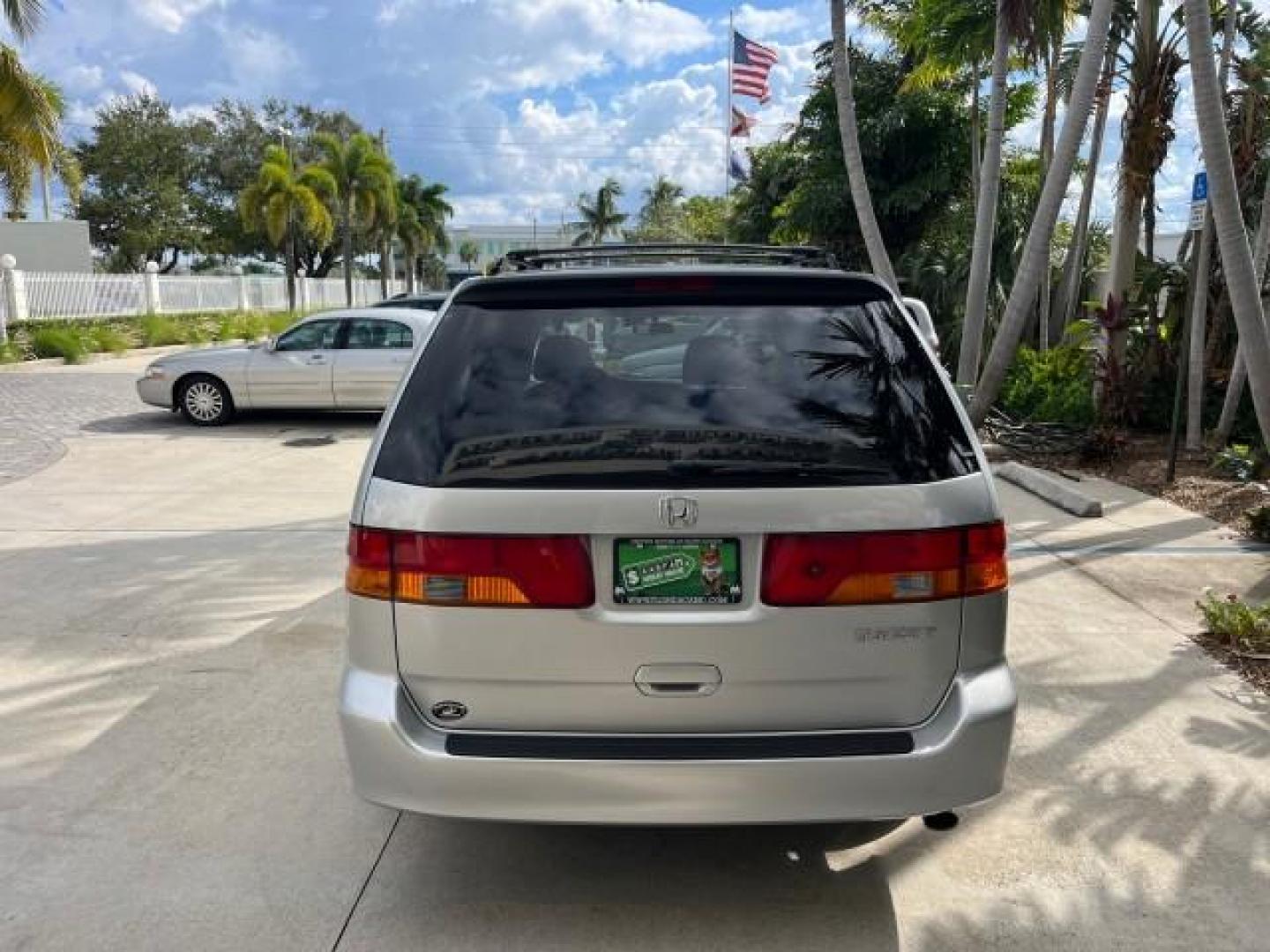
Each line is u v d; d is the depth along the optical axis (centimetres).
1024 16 1055
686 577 261
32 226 3212
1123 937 291
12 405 1444
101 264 5128
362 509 272
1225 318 1070
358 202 4309
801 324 301
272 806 361
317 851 334
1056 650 503
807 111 2198
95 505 831
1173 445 884
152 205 5016
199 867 324
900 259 1933
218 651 508
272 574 636
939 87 2006
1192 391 999
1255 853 330
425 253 6506
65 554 682
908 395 285
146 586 611
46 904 305
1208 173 644
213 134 5381
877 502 264
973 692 272
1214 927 295
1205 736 411
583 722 267
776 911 303
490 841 340
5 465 1007
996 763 272
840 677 266
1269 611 511
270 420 1320
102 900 307
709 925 297
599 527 259
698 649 262
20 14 1630
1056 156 989
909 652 267
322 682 468
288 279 3894
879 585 263
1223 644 506
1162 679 468
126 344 2423
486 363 291
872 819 264
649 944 288
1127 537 720
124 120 5022
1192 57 636
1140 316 1076
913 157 2083
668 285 304
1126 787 372
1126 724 422
